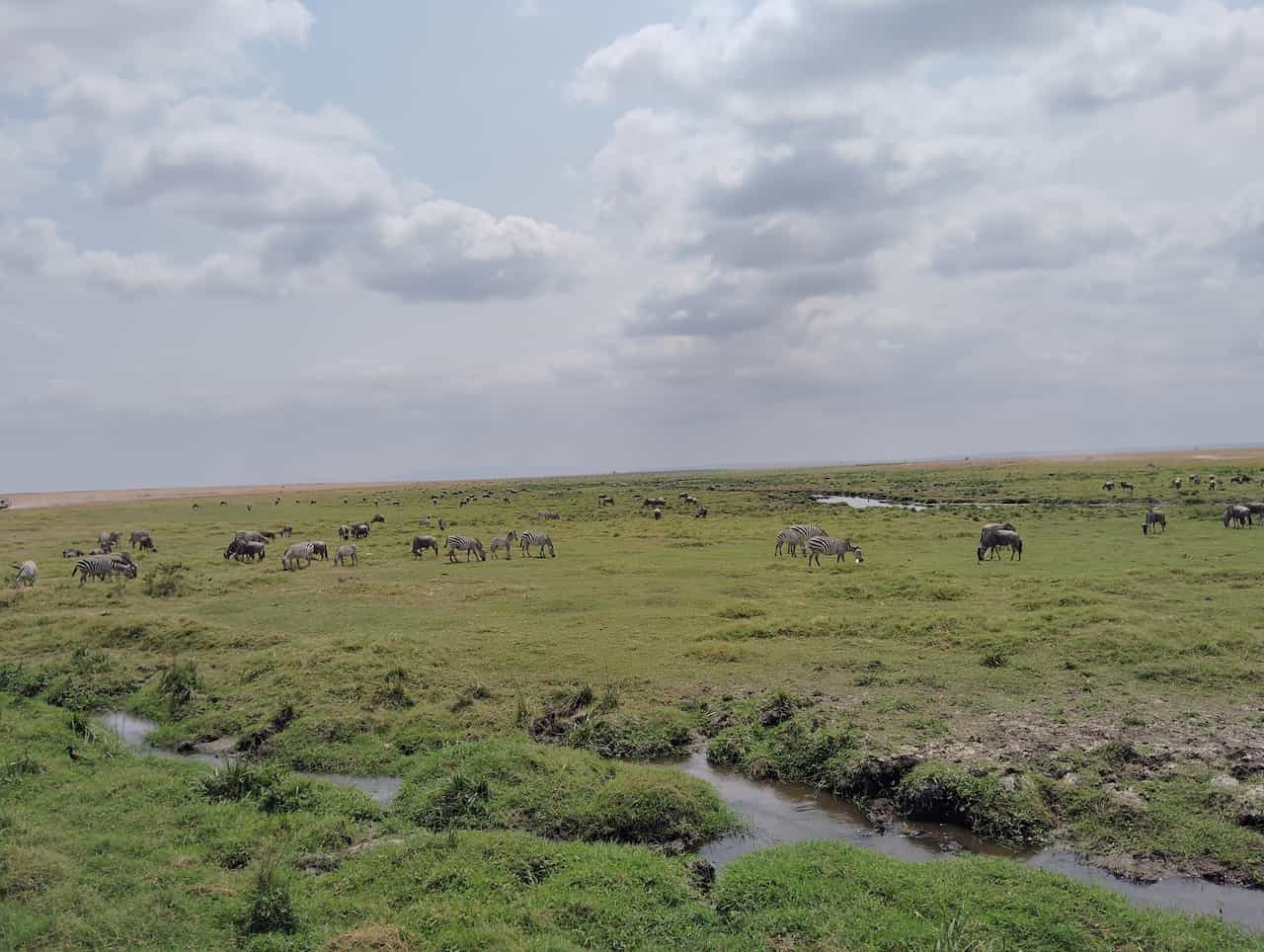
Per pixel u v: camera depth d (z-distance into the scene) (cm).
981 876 927
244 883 948
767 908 886
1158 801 1102
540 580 2952
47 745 1416
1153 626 1897
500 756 1291
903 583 2612
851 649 1906
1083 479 7875
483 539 4441
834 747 1323
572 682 1725
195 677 1767
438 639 2073
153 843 1052
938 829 1124
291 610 2498
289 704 1609
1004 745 1298
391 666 1788
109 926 819
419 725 1531
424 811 1177
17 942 777
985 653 1819
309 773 1404
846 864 962
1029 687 1586
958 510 5469
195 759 1460
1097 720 1388
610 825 1129
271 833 1106
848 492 8025
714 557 3478
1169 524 4147
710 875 1000
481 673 1802
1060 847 1052
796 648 1927
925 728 1371
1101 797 1118
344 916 872
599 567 3216
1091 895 879
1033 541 3688
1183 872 975
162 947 794
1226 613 2064
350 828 1123
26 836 1020
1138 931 817
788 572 3016
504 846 1014
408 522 5512
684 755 1439
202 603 2630
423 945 810
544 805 1174
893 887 905
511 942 806
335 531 5094
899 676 1672
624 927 855
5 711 1611
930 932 817
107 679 1855
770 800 1255
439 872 953
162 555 3991
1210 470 8312
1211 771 1157
